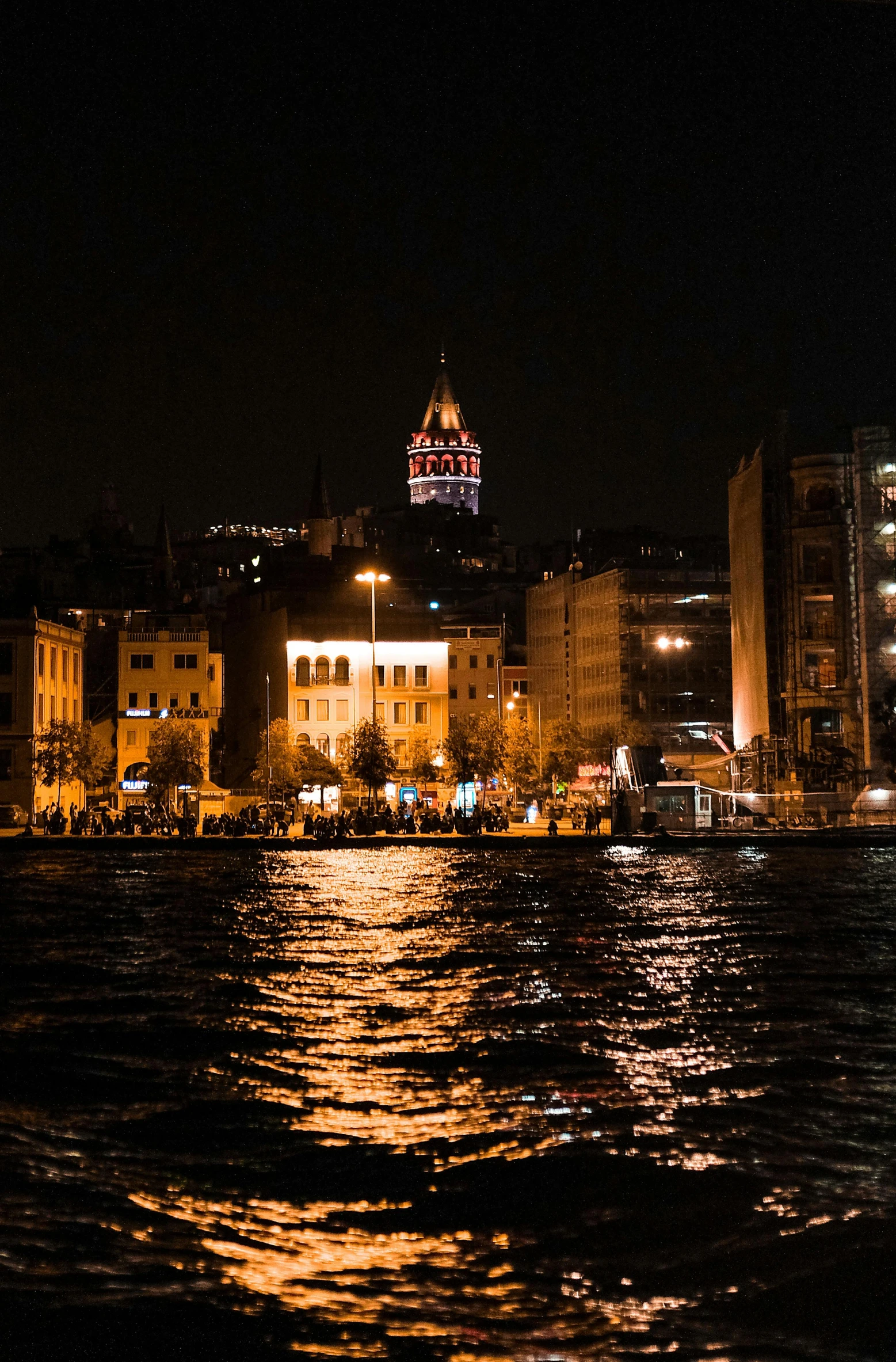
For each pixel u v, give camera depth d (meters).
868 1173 14.59
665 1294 11.73
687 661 146.62
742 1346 10.81
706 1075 19.12
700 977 28.59
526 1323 11.23
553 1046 21.22
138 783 132.75
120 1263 12.34
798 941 34.78
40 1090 18.58
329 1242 12.91
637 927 38.03
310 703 133.88
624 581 147.00
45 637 123.38
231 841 78.81
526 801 124.62
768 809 98.75
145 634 135.62
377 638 135.38
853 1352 10.69
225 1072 19.58
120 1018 24.02
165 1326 11.09
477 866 64.38
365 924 39.12
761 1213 13.48
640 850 77.19
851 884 53.31
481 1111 17.31
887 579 113.62
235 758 155.50
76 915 42.03
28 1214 13.56
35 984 28.16
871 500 114.44
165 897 48.22
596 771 124.12
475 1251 12.68
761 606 119.06
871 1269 12.13
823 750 110.50
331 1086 18.73
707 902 45.47
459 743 117.19
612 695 148.62
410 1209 13.77
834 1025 22.84
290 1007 25.03
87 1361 10.48
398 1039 21.92
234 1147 15.82
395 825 87.81
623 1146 15.67
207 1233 13.12
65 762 113.44
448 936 36.22
